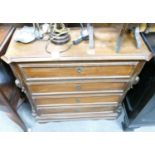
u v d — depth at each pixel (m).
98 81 1.19
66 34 1.02
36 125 1.60
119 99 1.41
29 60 0.97
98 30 1.11
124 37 1.08
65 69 1.07
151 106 1.26
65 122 1.63
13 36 1.07
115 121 1.64
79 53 0.99
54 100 1.37
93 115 1.59
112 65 1.07
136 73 1.15
